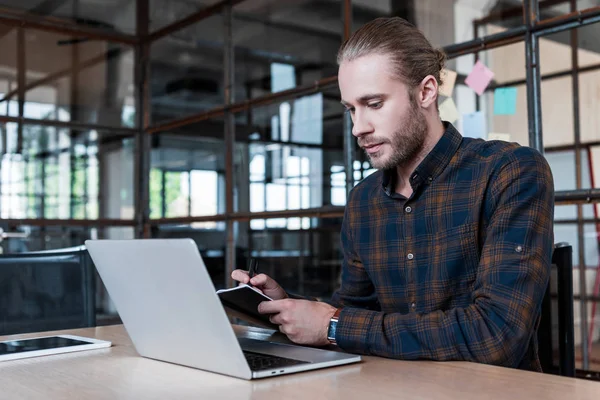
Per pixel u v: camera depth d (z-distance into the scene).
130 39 5.09
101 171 5.48
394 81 1.15
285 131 4.14
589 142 3.12
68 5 4.56
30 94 5.06
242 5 4.30
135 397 0.77
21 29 4.70
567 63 2.97
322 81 3.64
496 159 1.18
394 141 1.17
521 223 1.07
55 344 1.16
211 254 4.43
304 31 4.10
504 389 0.76
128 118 5.23
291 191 4.00
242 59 4.41
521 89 2.69
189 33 4.78
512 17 2.80
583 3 2.46
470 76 2.85
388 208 1.30
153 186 5.06
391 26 1.18
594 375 3.15
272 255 4.27
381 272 1.30
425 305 1.23
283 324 1.07
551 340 1.31
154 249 0.87
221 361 0.86
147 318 0.97
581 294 3.49
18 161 5.30
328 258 4.39
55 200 5.50
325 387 0.79
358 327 1.02
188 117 4.67
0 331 1.57
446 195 1.22
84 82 5.25
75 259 1.70
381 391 0.76
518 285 1.01
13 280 1.61
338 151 3.85
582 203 2.43
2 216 4.62
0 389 0.84
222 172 4.45
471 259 1.19
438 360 0.96
